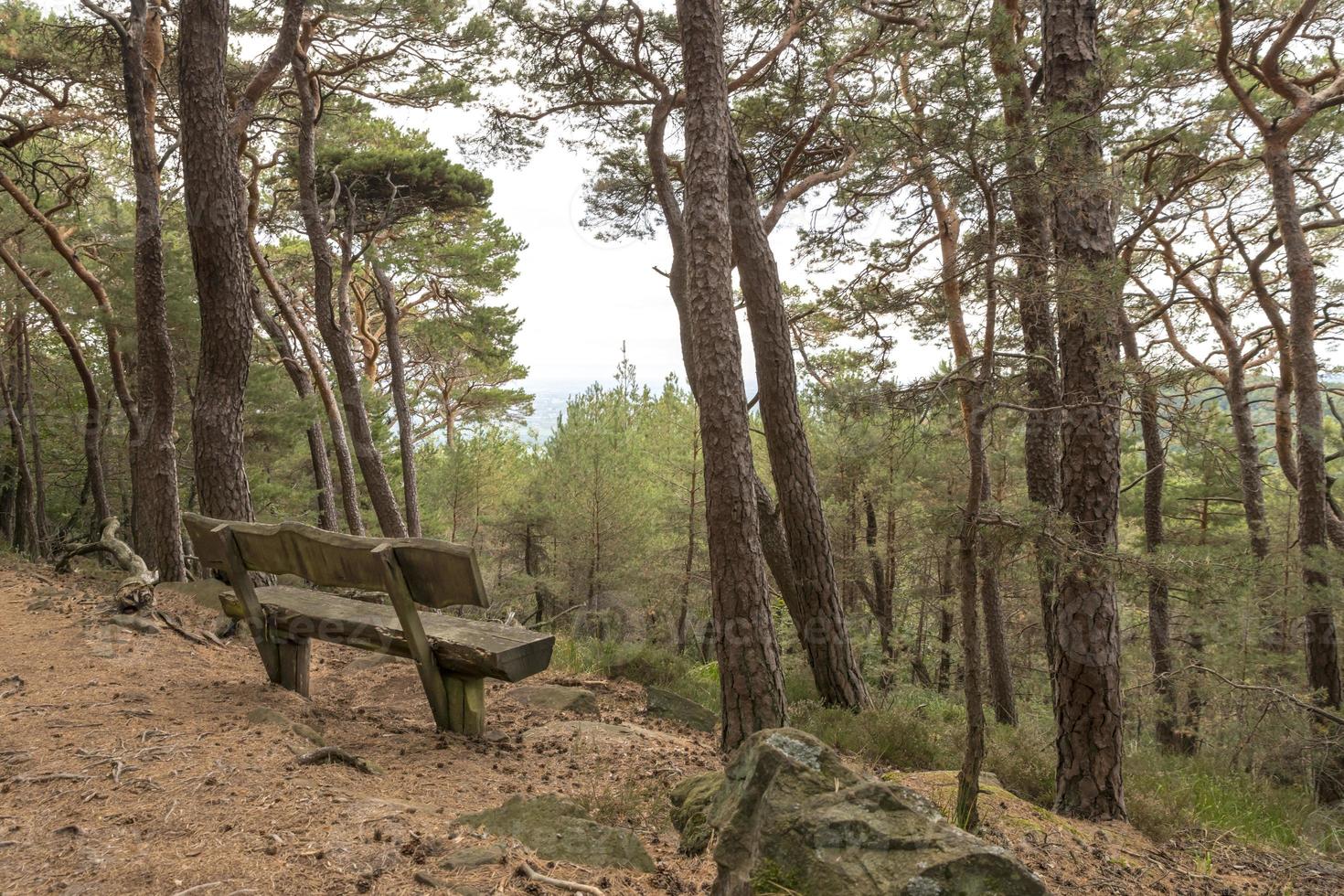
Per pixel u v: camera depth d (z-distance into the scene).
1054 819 5.06
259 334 22.81
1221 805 6.68
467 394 32.72
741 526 5.58
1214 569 4.37
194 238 7.30
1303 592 9.94
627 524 20.53
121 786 2.90
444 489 25.11
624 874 2.67
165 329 9.41
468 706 4.40
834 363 13.33
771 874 2.24
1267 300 15.02
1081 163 5.09
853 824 2.27
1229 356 15.88
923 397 5.59
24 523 21.80
